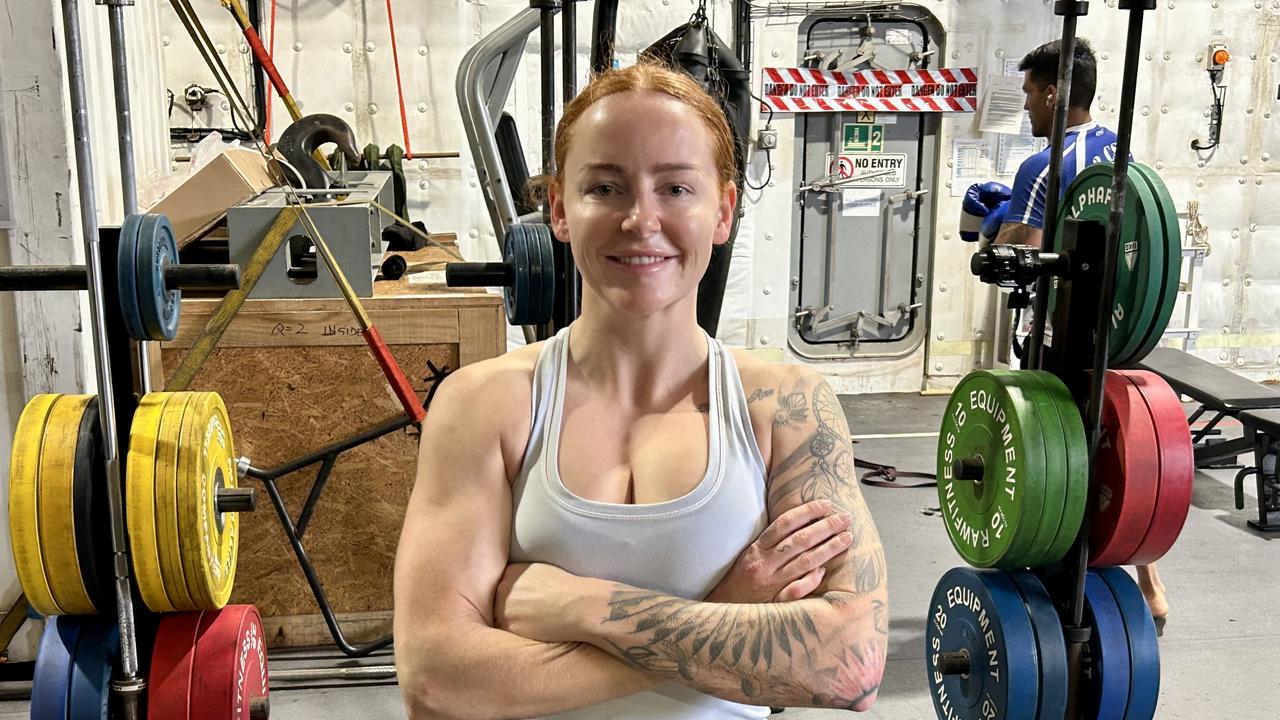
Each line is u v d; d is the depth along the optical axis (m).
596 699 1.17
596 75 1.25
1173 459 2.05
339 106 5.15
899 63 5.86
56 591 1.63
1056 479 2.05
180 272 1.67
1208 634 3.33
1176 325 6.11
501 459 1.25
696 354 1.28
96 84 2.87
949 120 5.94
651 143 1.14
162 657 1.72
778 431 1.27
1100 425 2.06
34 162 2.62
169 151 4.59
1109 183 2.16
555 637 1.19
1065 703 2.11
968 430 2.30
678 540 1.20
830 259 6.10
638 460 1.24
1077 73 3.53
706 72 3.24
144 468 1.63
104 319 1.56
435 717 1.19
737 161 1.84
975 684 2.24
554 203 1.28
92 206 1.55
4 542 2.75
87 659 1.68
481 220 5.38
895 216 6.12
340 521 3.03
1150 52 5.97
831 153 5.97
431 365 2.98
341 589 3.07
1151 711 2.14
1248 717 2.84
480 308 2.95
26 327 2.69
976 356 6.27
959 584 2.30
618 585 1.19
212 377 2.91
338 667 2.96
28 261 2.66
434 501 1.23
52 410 1.64
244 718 1.80
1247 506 4.54
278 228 2.79
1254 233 6.29
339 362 2.95
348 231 2.86
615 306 1.19
